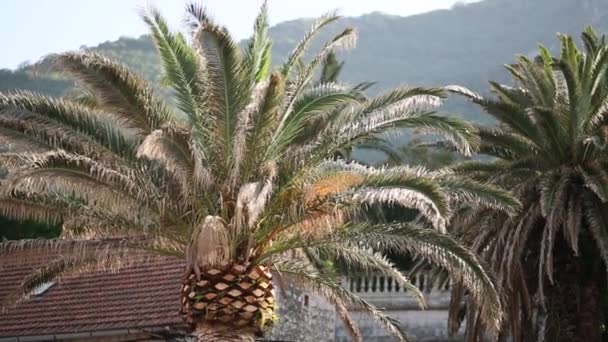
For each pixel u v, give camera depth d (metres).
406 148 57.91
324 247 23.94
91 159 22.28
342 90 23.62
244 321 23.73
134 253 24.09
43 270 25.33
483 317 24.41
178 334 30.86
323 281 25.20
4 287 33.88
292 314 37.16
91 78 22.53
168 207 23.00
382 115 23.17
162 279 33.16
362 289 44.34
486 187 23.78
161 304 31.84
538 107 32.47
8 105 22.50
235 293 23.72
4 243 22.92
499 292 23.64
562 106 34.09
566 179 32.94
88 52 22.44
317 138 23.52
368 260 24.66
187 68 23.45
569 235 33.69
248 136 22.64
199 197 22.89
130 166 22.98
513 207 23.81
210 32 22.19
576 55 34.41
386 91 23.52
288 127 23.59
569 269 34.72
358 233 23.61
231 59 22.53
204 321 23.70
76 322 31.72
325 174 23.28
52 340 31.34
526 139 34.12
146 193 22.88
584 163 33.78
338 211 23.12
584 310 34.69
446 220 22.11
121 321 31.38
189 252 22.27
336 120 23.70
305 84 23.58
